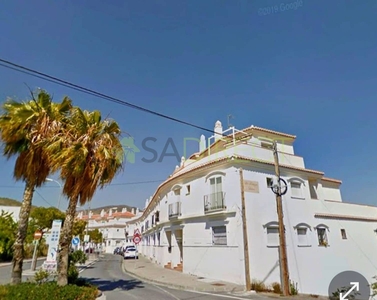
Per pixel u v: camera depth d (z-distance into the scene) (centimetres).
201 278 1797
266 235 1770
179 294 1273
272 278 1677
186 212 2170
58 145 1075
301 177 2162
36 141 1098
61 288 926
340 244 2172
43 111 1134
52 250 1559
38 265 2748
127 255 4050
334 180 2714
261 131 2322
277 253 1772
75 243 2855
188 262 2052
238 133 2323
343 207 2369
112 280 1777
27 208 1117
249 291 1413
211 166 1973
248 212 1752
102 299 1074
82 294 969
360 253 2258
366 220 2444
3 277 1848
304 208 2069
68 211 1128
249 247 1673
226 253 1739
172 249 2412
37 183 1192
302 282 1836
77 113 1177
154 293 1280
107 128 1246
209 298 1181
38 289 872
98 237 6994
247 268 1488
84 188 1129
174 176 2434
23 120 1094
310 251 1967
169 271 2211
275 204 1897
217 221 1856
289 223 1933
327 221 2167
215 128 2522
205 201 1952
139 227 6066
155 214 3288
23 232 1092
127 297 1161
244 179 1817
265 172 1944
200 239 1970
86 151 1098
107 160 1158
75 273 1234
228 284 1580
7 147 1135
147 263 3081
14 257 1058
